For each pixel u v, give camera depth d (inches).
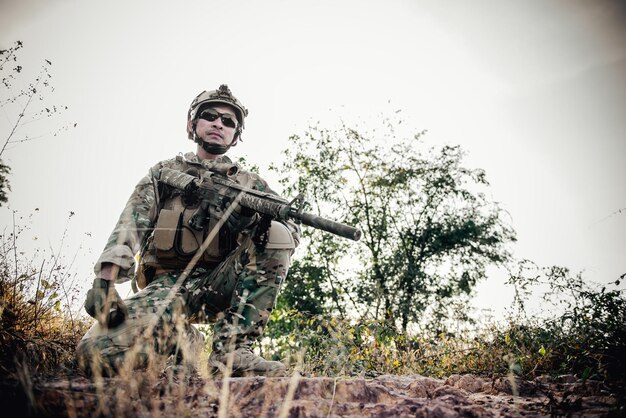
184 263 122.0
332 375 119.7
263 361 104.0
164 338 98.7
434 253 795.4
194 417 65.2
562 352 137.8
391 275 731.4
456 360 167.3
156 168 133.3
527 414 75.8
